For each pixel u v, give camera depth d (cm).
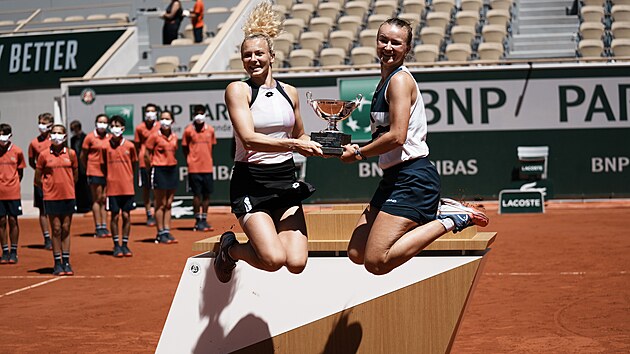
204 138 1548
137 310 859
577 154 1805
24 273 1135
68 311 865
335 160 1848
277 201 519
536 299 853
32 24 2600
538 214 1702
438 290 516
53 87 2256
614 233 1363
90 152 1505
